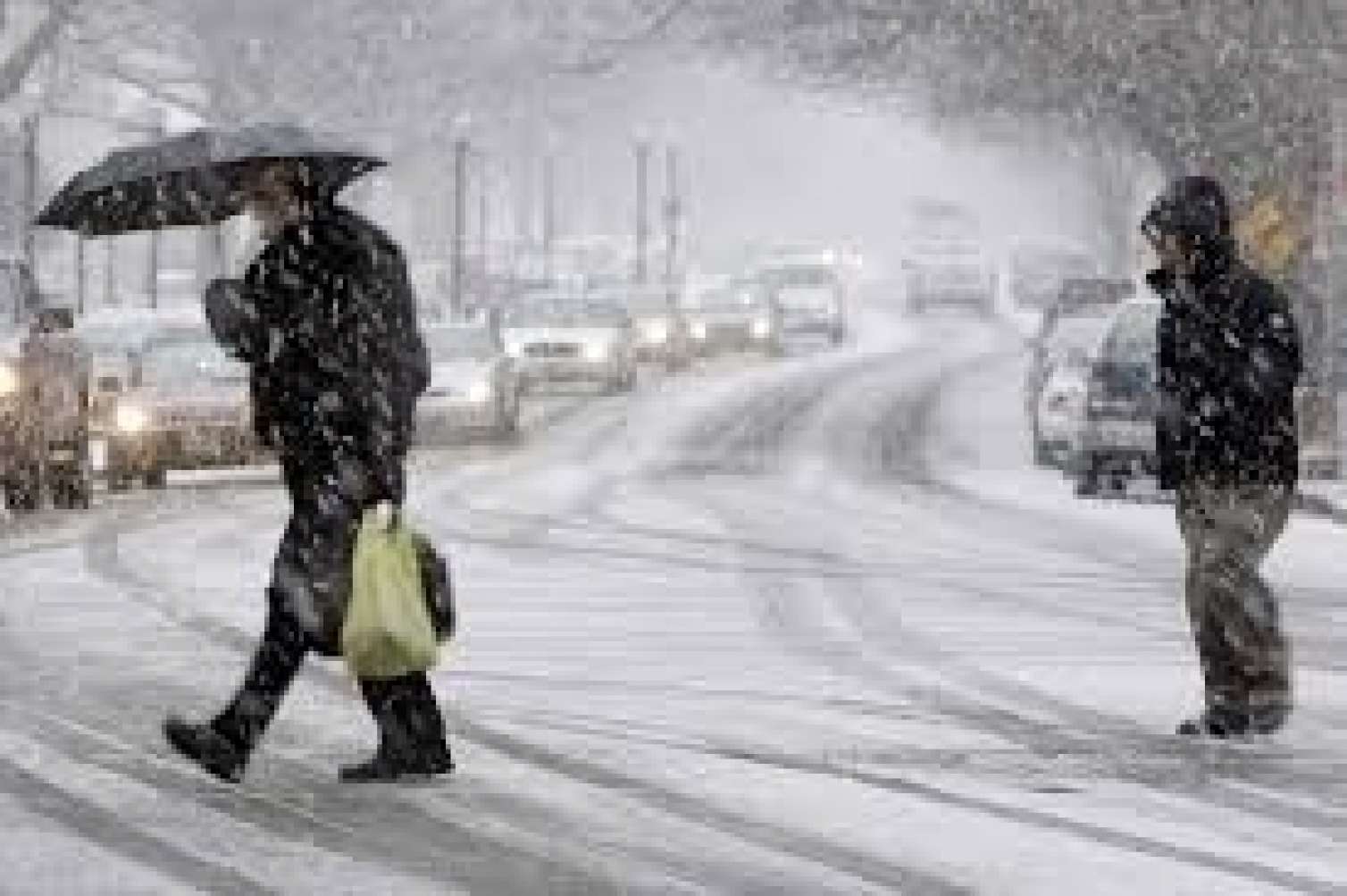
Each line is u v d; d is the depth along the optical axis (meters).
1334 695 28.64
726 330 154.12
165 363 67.06
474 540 49.12
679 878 17.88
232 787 21.05
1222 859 18.81
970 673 30.27
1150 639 34.25
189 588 39.28
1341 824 20.42
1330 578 44.09
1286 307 25.33
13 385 55.03
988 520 55.31
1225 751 24.09
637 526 52.72
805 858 18.59
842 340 178.75
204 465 65.38
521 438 86.50
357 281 20.84
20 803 20.16
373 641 20.67
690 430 90.81
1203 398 25.08
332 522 20.92
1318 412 77.56
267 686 21.14
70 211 21.95
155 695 26.70
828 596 39.50
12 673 28.59
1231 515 25.08
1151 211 25.36
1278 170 84.94
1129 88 87.88
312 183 21.17
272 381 20.97
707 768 22.47
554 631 34.50
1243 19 83.44
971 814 20.45
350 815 19.95
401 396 20.95
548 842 19.02
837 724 25.67
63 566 42.91
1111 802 21.17
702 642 33.25
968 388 120.69
